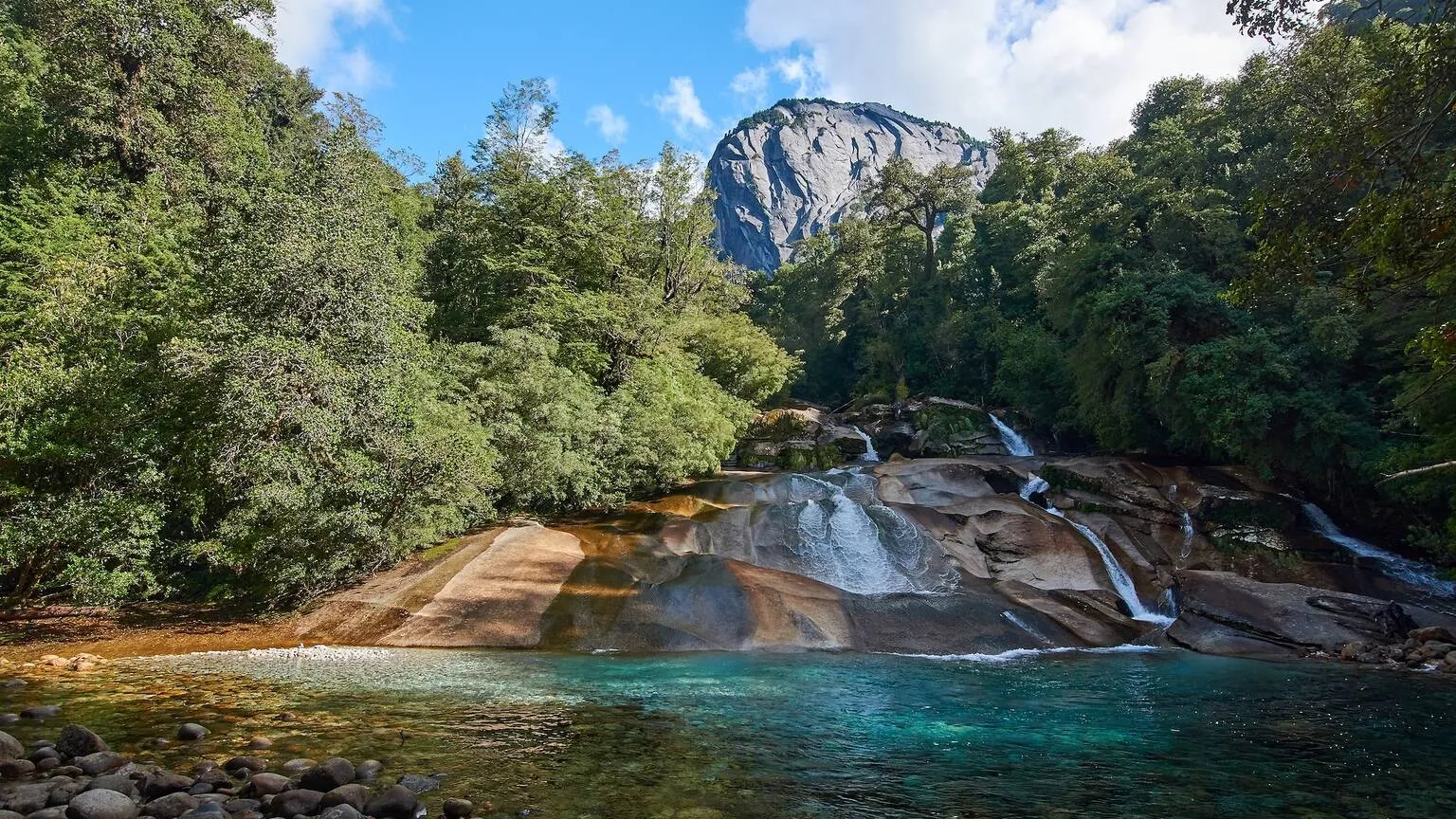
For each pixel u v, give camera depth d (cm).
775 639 1477
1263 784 726
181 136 2525
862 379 5909
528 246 2983
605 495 2284
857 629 1543
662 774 707
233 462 1462
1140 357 2681
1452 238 811
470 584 1608
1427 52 823
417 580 1619
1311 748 853
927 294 5712
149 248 1941
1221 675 1298
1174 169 3064
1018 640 1570
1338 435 2144
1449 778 748
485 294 2902
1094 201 3284
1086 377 3106
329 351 1617
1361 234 886
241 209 2058
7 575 1528
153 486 1450
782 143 19925
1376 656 1451
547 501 2283
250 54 2930
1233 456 2564
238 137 2845
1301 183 949
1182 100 4816
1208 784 723
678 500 2347
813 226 18600
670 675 1194
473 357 2173
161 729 802
